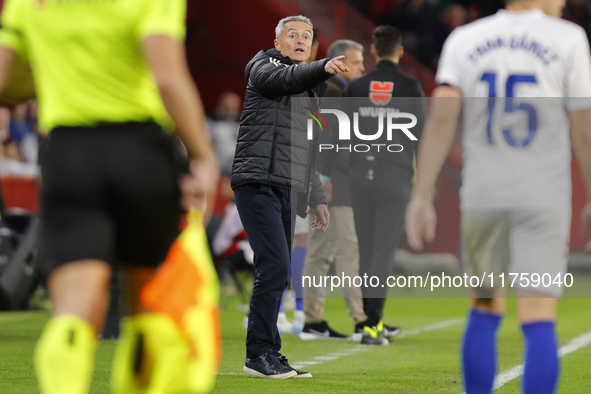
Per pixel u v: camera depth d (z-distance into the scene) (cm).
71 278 922
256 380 1777
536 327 1200
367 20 7100
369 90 2405
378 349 2398
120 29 930
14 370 1908
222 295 4256
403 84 2406
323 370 1970
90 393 1619
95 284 926
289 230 1825
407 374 1912
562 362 2147
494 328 1278
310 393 1634
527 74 1177
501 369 2002
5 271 3180
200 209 955
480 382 1266
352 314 2638
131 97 943
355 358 2202
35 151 4572
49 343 894
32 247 3253
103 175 930
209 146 954
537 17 1192
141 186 933
